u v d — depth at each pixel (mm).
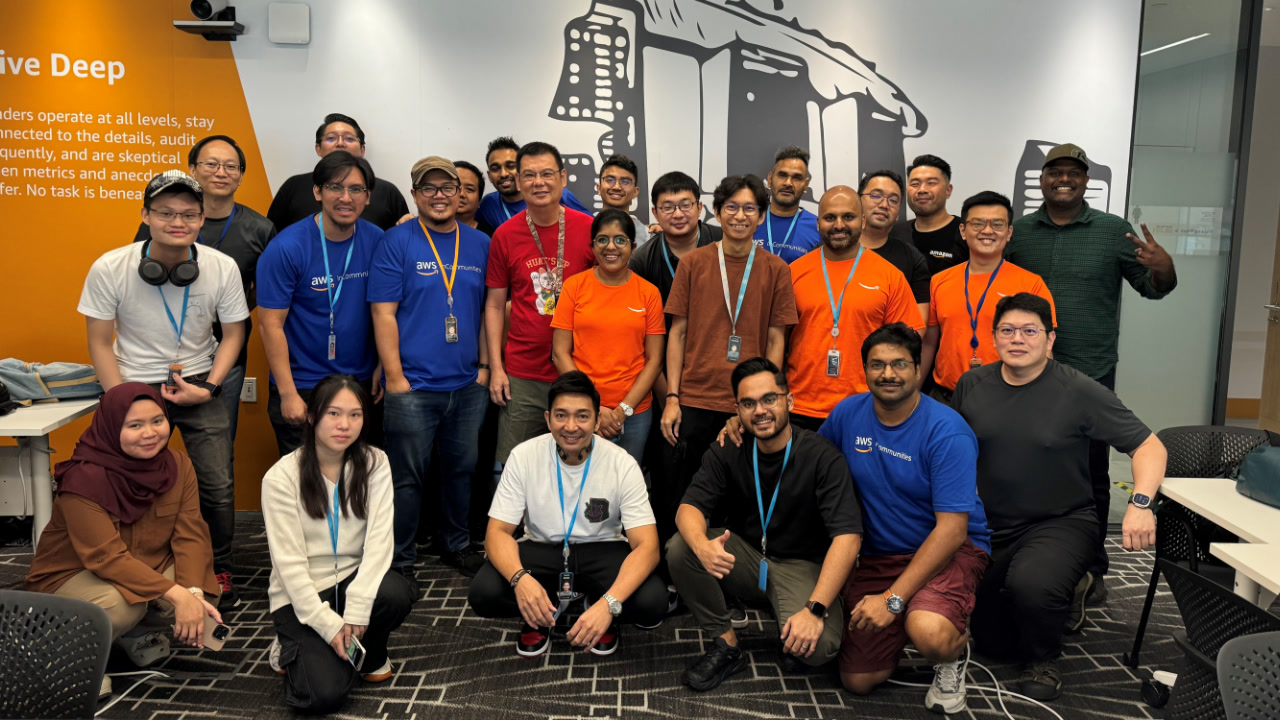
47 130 3865
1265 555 1905
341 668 2293
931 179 3666
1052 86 4016
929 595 2332
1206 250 4086
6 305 3930
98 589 2271
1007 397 2646
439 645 2732
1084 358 3438
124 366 2850
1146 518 2383
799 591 2488
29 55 3828
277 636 2396
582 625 2355
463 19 3904
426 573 3375
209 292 2887
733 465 2572
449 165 3041
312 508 2332
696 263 3010
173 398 2779
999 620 2660
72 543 2273
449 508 3396
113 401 2334
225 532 3006
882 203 3387
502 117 3953
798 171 3514
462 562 3396
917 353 2359
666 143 4000
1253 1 3936
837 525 2400
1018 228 3574
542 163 3029
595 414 2541
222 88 3885
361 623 2271
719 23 3951
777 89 3998
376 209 3666
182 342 2879
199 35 3850
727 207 2891
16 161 3875
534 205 3084
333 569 2412
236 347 2992
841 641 2463
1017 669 2611
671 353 3059
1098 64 4004
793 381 3109
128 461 2344
